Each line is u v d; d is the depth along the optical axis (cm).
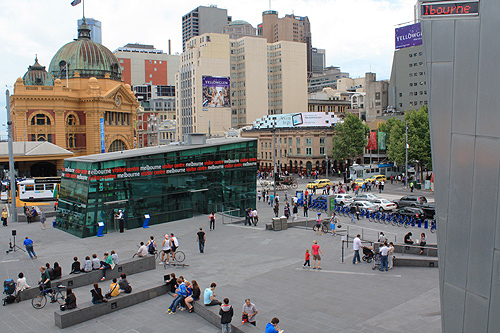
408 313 1839
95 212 3612
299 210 5206
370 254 2691
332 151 9750
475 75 892
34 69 9550
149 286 2148
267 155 11006
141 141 17762
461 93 924
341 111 16725
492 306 881
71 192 3803
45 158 7750
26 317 1922
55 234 3659
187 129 14988
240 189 4762
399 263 2578
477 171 902
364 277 2367
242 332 1609
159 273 2481
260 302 2011
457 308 977
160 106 19125
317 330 1700
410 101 12119
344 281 2300
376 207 4809
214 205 4519
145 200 3962
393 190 7069
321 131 9862
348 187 6881
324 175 9669
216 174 4534
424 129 7331
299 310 1906
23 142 7950
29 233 3716
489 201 879
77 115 9512
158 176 4059
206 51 14212
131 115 10631
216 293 2138
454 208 966
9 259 2808
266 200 6153
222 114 14612
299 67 16100
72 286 2223
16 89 8769
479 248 909
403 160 7538
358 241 2656
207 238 3441
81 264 2672
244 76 14962
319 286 2225
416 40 6550
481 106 884
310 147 9844
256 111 15088
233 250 3059
